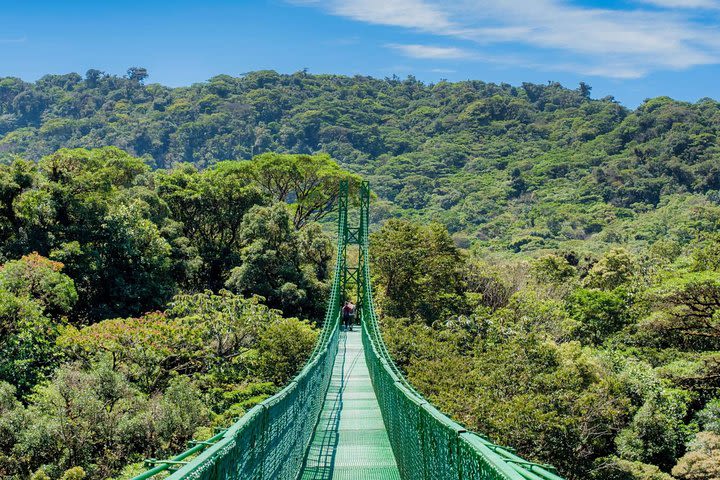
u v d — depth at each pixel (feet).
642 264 246.68
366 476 43.27
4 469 71.46
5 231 151.12
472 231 479.41
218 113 650.43
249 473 24.06
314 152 641.81
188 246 191.72
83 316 148.05
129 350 107.34
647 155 541.34
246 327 132.67
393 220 207.62
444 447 26.73
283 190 252.62
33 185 158.92
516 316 159.84
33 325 106.22
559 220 460.96
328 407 70.33
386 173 600.39
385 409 57.67
